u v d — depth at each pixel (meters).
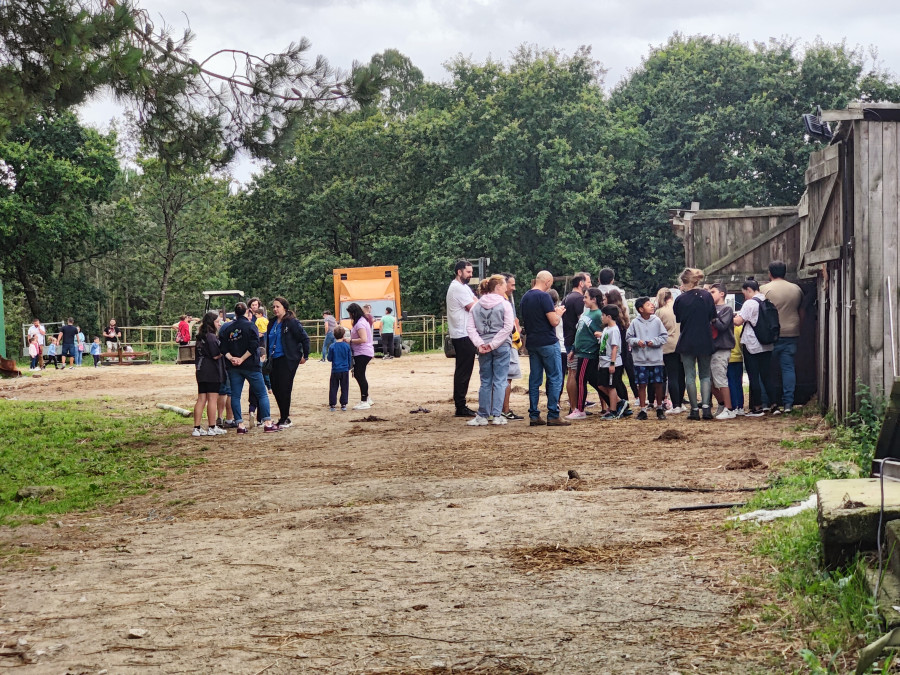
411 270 54.28
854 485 5.74
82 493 10.58
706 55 55.66
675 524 6.93
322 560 6.48
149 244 72.25
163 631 4.97
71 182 57.31
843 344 13.19
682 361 15.03
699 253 21.27
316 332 53.25
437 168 57.22
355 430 15.12
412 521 7.63
